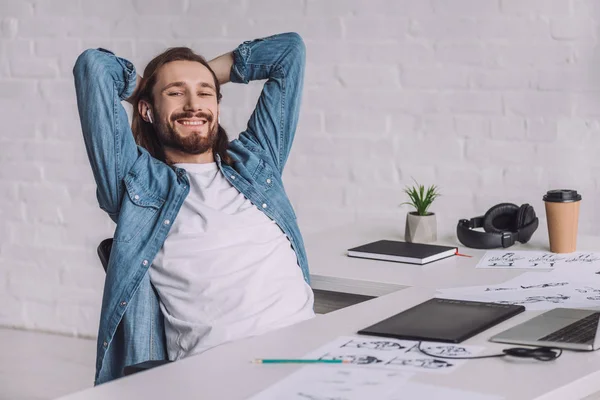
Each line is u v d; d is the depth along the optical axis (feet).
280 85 9.17
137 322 7.70
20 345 14.26
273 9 12.85
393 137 12.44
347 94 12.62
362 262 8.73
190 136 8.29
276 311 7.62
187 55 8.48
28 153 14.53
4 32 14.40
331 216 12.92
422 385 5.12
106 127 7.96
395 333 6.11
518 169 11.83
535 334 5.97
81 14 13.96
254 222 8.09
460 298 7.21
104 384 5.35
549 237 8.86
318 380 5.26
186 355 7.55
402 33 12.21
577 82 11.41
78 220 14.38
